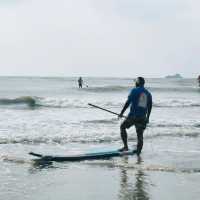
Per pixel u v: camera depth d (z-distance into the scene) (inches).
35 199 310.3
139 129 544.1
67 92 2773.1
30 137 650.2
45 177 391.9
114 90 3112.7
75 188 348.5
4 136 653.9
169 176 399.9
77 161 483.8
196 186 358.6
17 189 340.8
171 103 1787.6
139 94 550.0
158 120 975.6
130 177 393.7
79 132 724.0
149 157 512.1
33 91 2785.4
